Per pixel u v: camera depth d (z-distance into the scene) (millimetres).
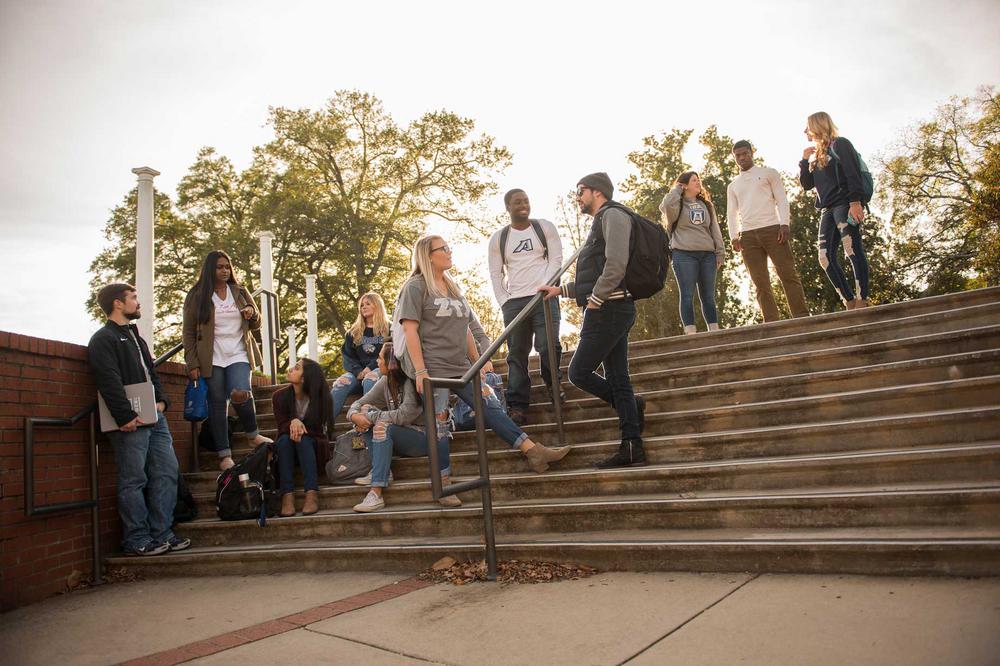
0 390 4066
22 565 4082
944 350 4848
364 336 6348
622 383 4500
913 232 29234
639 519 3828
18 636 3410
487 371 5637
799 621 2529
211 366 5598
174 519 5152
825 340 5602
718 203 30031
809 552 3090
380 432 4836
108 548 4875
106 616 3686
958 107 27906
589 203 4730
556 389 4988
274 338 11219
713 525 3650
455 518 4297
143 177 8742
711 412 4746
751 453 4270
